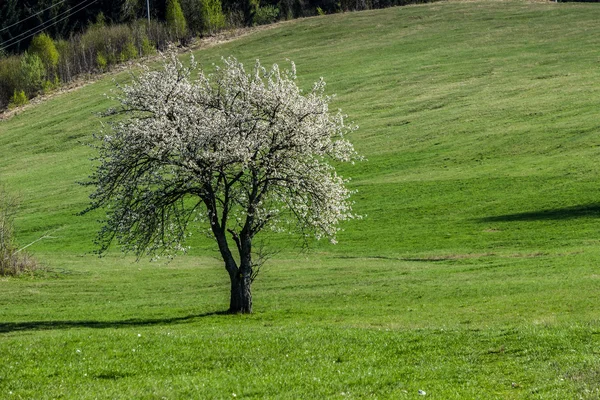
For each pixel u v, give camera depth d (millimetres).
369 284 50344
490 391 22188
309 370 25297
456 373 24203
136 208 39594
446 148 98688
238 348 28562
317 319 38969
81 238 82000
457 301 42125
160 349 28578
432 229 70375
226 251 41750
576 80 120625
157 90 41906
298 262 62844
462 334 29562
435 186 84312
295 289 50625
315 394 22516
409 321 36750
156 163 39344
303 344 28828
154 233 40312
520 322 33938
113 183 39406
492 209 74000
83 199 99125
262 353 27750
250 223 41875
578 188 75500
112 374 25688
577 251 54750
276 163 40469
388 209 79250
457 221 71875
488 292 43594
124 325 39156
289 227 75062
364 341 29125
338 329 32469
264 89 42438
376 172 93750
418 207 78375
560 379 22688
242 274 41906
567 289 41594
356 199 84250
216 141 39438
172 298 50656
